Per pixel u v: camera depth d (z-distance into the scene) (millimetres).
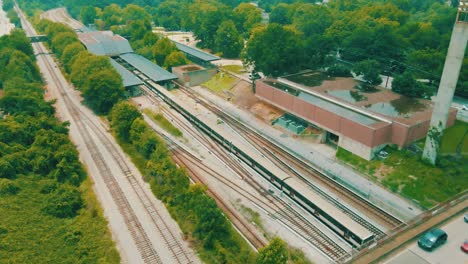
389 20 114875
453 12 107312
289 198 50812
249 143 69688
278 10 160625
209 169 60219
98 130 75125
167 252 41750
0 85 89500
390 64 95500
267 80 87312
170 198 50344
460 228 39000
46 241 41812
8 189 48531
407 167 55469
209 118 81750
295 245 43344
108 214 48562
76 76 90375
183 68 108438
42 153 56781
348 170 59188
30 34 173750
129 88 96312
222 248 40375
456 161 55625
